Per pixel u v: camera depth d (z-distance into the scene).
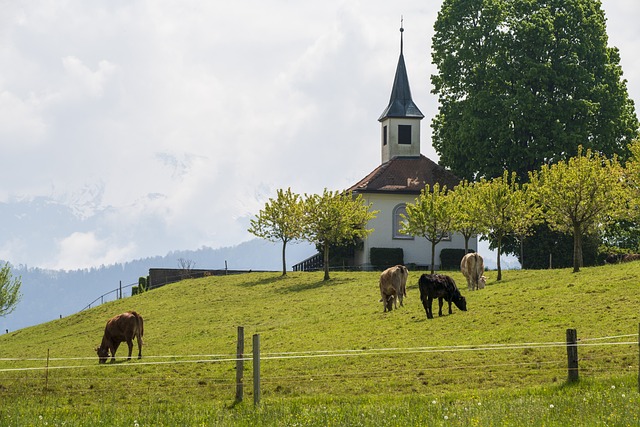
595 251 66.19
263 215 64.56
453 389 24.55
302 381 26.86
